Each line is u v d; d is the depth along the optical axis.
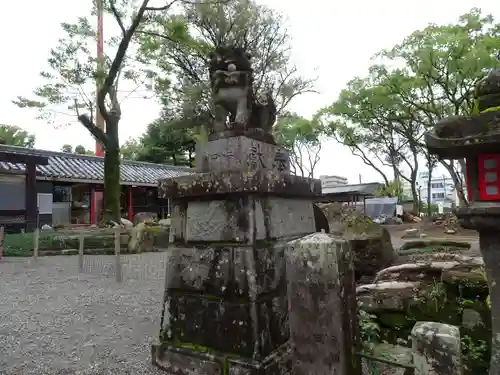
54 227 18.81
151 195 29.25
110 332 5.26
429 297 4.54
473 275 4.48
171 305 4.07
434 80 20.77
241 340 3.54
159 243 16.08
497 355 2.62
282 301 3.93
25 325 5.58
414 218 33.41
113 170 16.69
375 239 7.78
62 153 23.69
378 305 4.67
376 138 34.06
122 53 15.31
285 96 19.56
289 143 31.88
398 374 3.39
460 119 2.60
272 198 4.02
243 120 4.33
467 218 2.67
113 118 16.69
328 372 2.62
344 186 37.34
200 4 16.27
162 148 35.16
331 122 31.83
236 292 3.62
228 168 4.18
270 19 19.22
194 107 19.94
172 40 16.67
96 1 14.67
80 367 4.09
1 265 11.25
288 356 3.80
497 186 2.64
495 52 19.73
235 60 4.53
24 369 4.06
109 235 14.43
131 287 8.29
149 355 4.38
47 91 15.51
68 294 7.60
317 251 2.69
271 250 3.86
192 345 3.86
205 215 3.93
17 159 16.16
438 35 18.88
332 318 2.62
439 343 2.26
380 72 22.17
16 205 16.67
